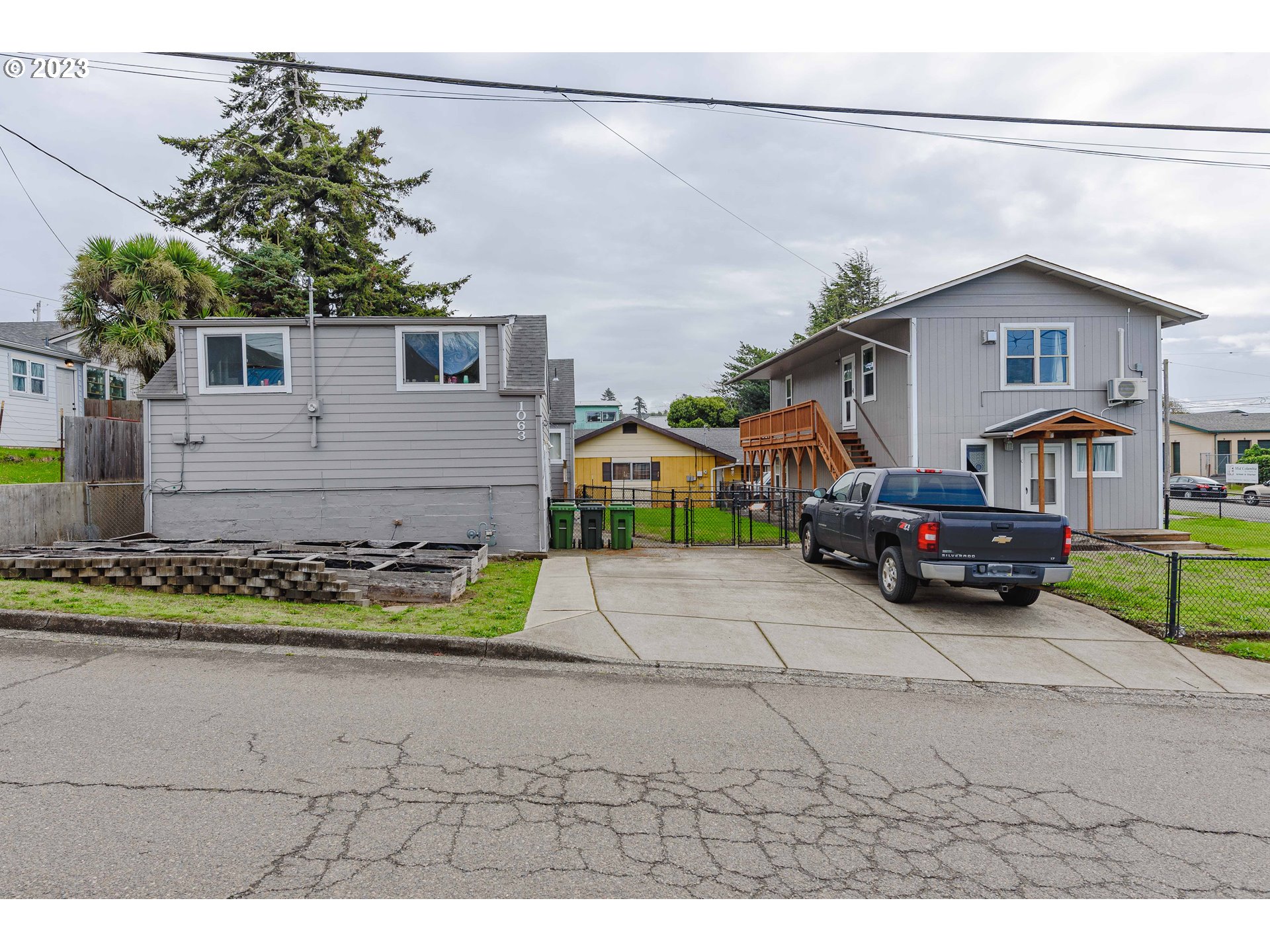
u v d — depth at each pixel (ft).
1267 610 31.17
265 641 22.77
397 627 24.03
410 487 41.27
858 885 10.67
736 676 21.54
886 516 31.63
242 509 40.78
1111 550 47.98
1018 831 12.52
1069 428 49.65
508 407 41.60
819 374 77.25
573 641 23.75
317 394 40.81
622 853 11.28
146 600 25.94
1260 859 11.84
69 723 15.65
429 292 98.48
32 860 10.41
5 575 28.53
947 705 19.66
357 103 96.27
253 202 87.10
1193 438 154.20
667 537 56.54
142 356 53.11
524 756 14.88
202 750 14.48
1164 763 15.96
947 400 54.44
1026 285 54.60
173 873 10.25
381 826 11.76
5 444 67.97
